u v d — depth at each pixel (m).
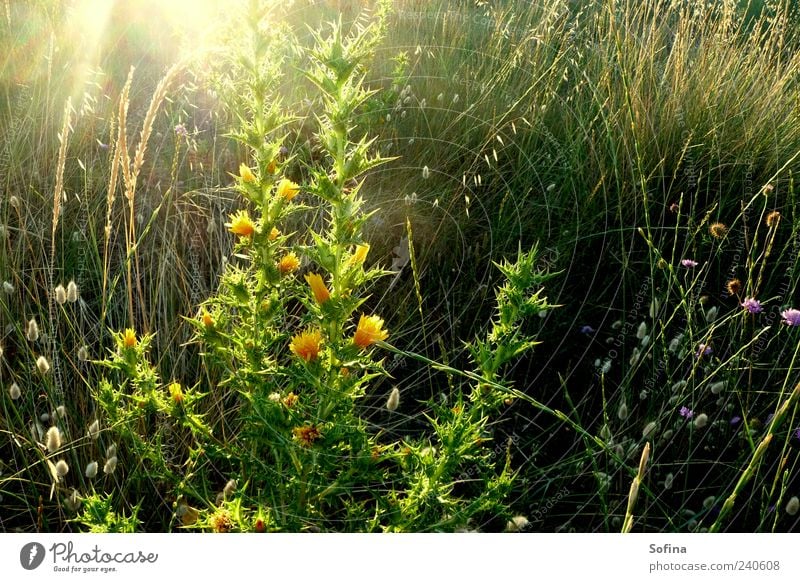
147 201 2.84
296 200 2.97
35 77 3.31
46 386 1.96
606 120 3.23
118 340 1.64
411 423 2.25
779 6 4.07
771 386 2.29
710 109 3.51
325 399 1.55
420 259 2.80
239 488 1.73
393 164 3.26
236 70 2.81
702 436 2.19
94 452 1.93
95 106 3.32
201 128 3.31
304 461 1.54
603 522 1.97
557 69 3.90
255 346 1.67
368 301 2.67
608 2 3.71
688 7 3.90
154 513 1.89
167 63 3.77
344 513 1.85
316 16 4.21
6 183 2.77
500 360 1.64
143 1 3.82
